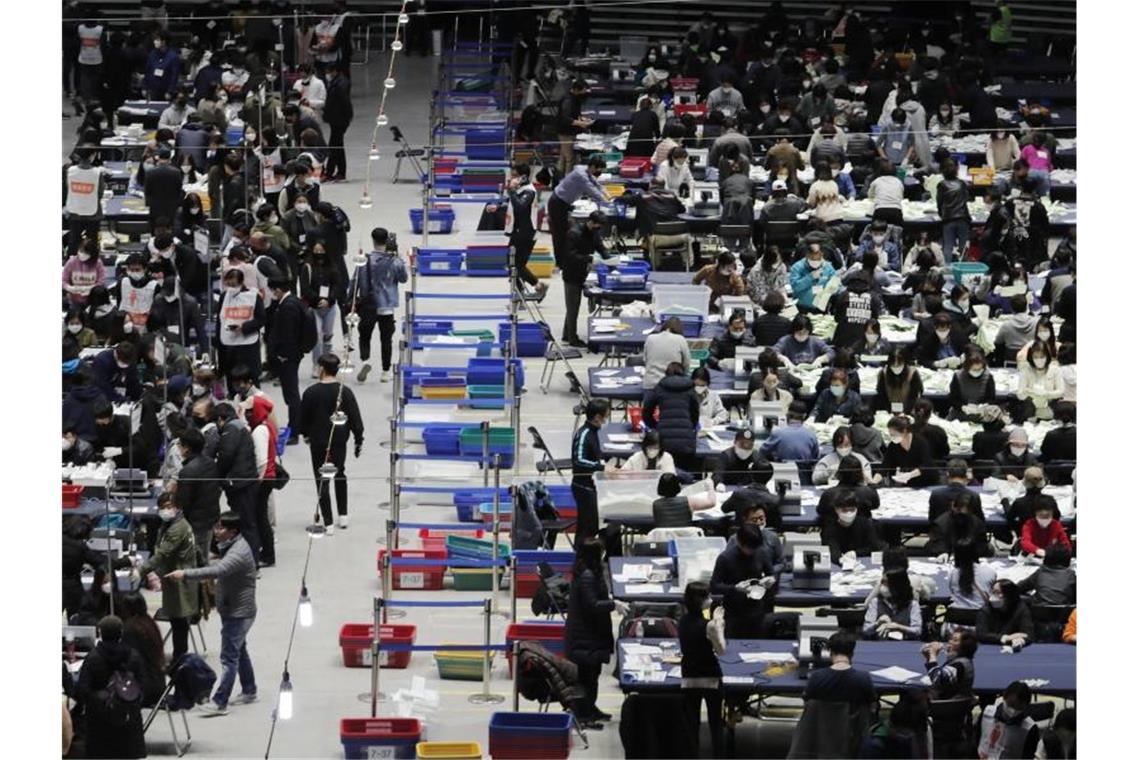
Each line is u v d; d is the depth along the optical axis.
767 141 48.78
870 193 43.53
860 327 36.03
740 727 25.23
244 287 34.78
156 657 24.91
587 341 38.31
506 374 36.00
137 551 28.27
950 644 23.92
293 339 34.44
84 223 40.47
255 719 25.52
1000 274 38.75
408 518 32.06
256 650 27.56
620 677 24.17
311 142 46.06
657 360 33.81
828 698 23.02
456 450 33.56
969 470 31.05
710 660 23.73
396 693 25.89
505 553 29.56
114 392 32.62
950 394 33.69
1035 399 33.75
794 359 35.12
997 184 45.81
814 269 38.53
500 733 23.62
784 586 26.62
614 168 47.12
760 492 28.83
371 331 37.59
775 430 31.31
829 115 47.69
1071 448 31.44
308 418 31.31
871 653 24.72
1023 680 23.95
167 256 35.75
